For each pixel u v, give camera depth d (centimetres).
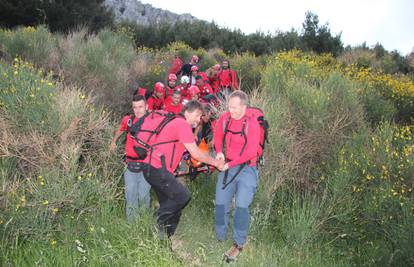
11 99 498
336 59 1738
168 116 404
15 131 487
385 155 561
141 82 1193
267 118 569
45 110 498
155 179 395
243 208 410
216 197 432
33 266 353
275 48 2127
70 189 419
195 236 451
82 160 511
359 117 697
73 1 1984
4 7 1691
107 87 944
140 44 2234
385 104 862
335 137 622
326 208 529
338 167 566
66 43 1157
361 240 521
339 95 705
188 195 404
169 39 2288
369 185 550
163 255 374
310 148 607
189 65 1270
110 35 1450
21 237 391
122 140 549
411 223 464
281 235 495
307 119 626
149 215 428
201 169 504
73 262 364
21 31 1180
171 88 771
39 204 399
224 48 2236
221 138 433
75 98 536
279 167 563
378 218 504
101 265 365
